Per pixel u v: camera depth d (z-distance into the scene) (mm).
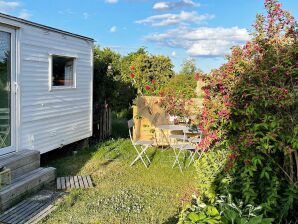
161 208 4789
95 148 8820
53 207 4668
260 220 2561
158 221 4336
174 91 8383
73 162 7375
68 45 7691
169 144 8469
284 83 3418
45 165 7055
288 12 3635
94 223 4227
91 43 8828
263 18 3730
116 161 7504
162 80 12414
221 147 4211
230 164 3562
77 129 8359
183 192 5418
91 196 5227
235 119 3625
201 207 3020
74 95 8125
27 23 6082
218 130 3697
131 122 7648
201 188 3994
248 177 3521
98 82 10367
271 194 3383
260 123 3412
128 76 12633
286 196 3508
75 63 8055
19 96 5992
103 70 10578
